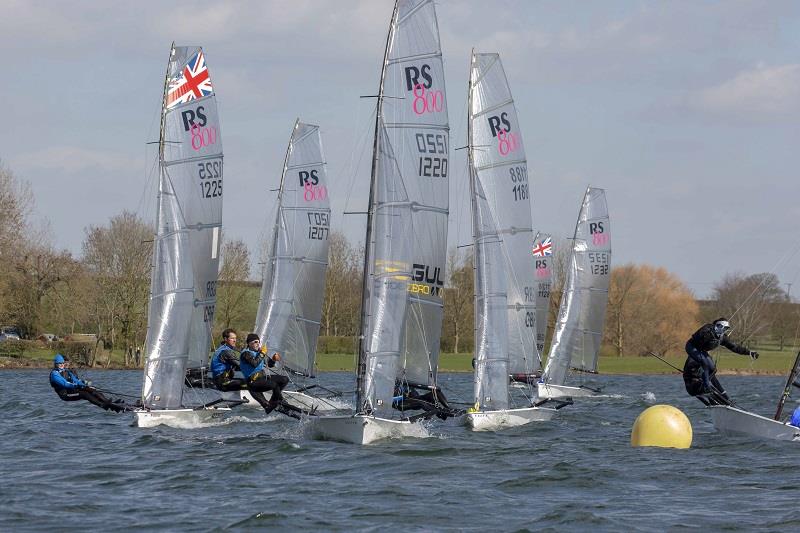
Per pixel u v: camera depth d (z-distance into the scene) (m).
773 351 182.38
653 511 33.34
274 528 30.09
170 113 60.06
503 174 64.12
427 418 52.62
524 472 40.47
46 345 147.00
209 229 63.19
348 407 69.69
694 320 179.38
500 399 55.25
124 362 147.00
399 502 34.03
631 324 176.62
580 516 32.00
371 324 46.28
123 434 52.31
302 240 74.75
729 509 33.75
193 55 60.25
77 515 31.62
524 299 67.62
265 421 59.16
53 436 51.88
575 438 53.22
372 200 46.47
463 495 35.50
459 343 173.88
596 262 89.12
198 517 31.45
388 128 48.66
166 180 53.22
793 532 30.44
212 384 66.88
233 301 137.75
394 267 46.22
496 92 62.97
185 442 48.44
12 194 143.00
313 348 75.00
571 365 90.44
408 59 48.50
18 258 146.25
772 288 149.88
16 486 36.59
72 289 145.50
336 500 34.28
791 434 50.03
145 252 143.38
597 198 89.00
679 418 49.50
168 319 53.50
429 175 49.69
